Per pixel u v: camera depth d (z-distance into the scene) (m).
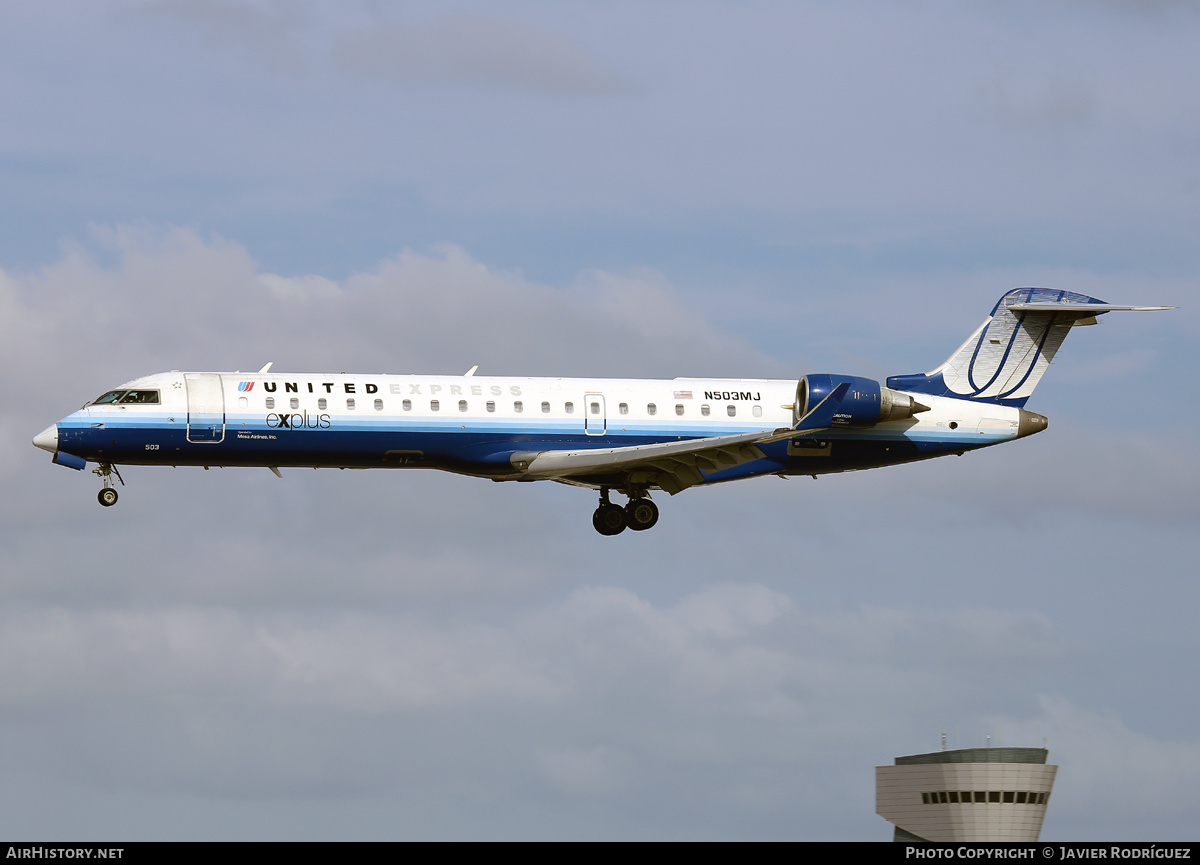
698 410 138.62
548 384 136.50
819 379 137.38
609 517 142.25
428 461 133.12
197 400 129.38
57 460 129.38
